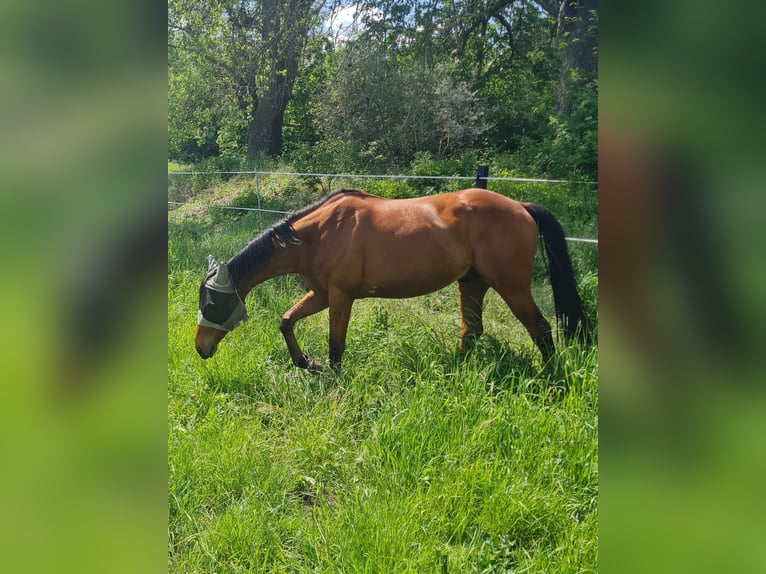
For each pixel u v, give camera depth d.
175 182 13.14
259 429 3.54
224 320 4.04
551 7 13.21
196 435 3.39
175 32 13.38
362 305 5.41
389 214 4.10
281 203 10.38
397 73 12.52
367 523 2.54
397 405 3.47
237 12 13.04
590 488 2.72
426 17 12.69
